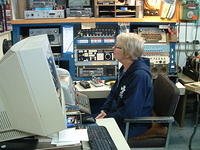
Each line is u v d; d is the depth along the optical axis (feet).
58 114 3.76
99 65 9.48
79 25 9.27
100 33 9.35
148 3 9.36
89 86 8.63
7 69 3.53
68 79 6.35
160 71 9.75
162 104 6.71
